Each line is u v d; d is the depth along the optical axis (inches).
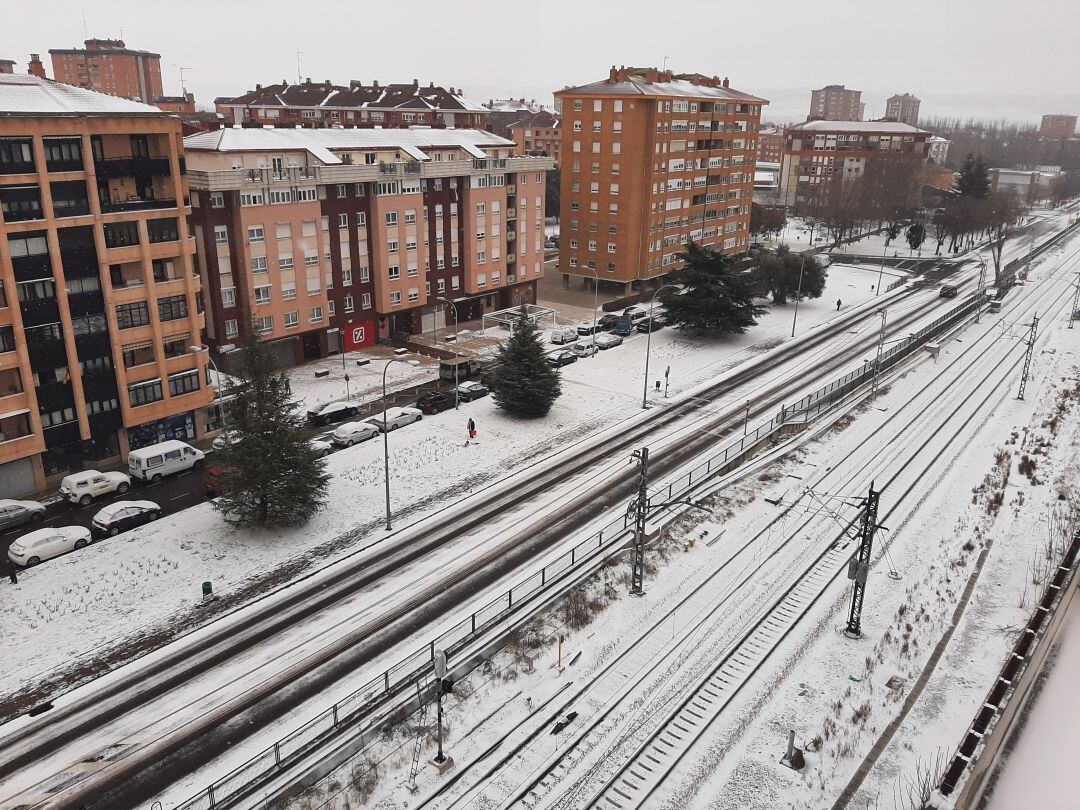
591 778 1045.2
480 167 3038.9
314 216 2549.2
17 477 1718.8
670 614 1413.6
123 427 1876.2
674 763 1077.8
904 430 2362.2
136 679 1198.9
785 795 1031.0
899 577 1572.3
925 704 1208.2
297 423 1664.6
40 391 1710.1
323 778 1027.3
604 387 2581.2
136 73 7185.0
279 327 2539.4
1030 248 5487.2
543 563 1539.1
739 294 3063.5
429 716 1138.7
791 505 1856.5
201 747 1070.4
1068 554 1550.2
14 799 981.8
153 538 1594.5
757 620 1411.2
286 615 1360.7
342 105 4544.8
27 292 1659.7
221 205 2327.8
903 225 5812.0
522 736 1107.9
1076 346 3302.2
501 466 1978.3
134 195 1926.7
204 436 2069.4
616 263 3575.3
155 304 1868.8
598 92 3390.7
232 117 4852.4
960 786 959.6
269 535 1620.3
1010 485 2009.1
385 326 2908.5
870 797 1026.1
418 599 1413.6
